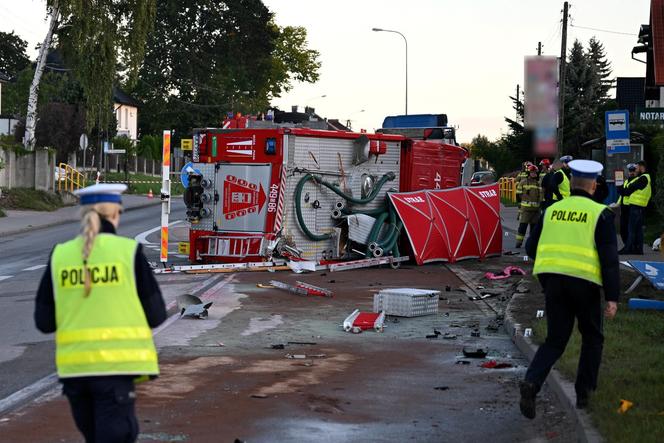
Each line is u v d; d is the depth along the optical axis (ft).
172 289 51.57
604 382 26.13
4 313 43.47
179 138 283.59
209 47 278.26
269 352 34.01
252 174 60.39
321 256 62.64
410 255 66.03
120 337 16.12
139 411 25.32
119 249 16.40
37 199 133.49
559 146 126.62
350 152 63.46
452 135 101.24
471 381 29.58
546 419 24.99
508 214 135.54
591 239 24.09
